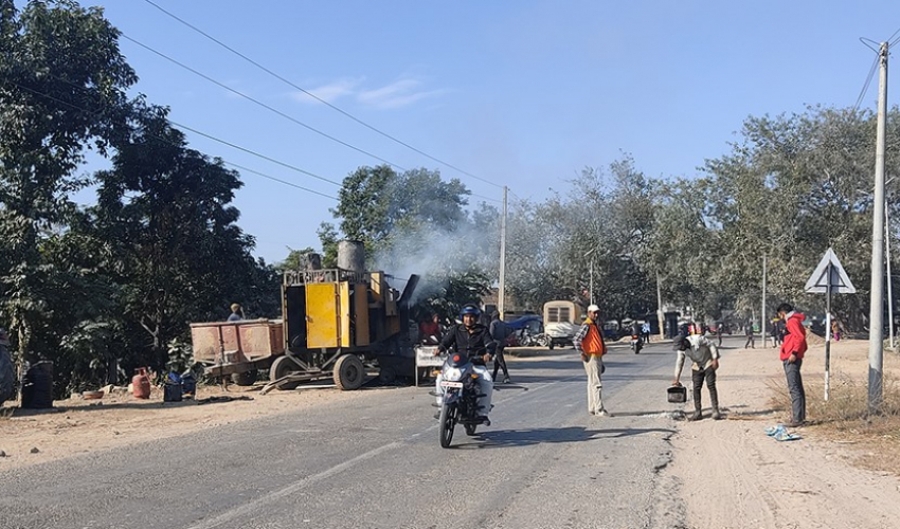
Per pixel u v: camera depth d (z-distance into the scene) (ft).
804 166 169.99
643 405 52.01
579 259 223.92
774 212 172.65
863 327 194.39
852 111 168.66
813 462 32.55
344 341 65.41
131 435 40.19
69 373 89.30
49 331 84.28
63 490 26.78
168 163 101.50
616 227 228.43
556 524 22.95
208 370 65.16
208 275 105.40
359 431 40.29
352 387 65.62
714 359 44.93
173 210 102.27
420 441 37.11
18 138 85.66
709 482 28.78
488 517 23.61
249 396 61.67
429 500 25.59
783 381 67.72
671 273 206.28
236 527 22.35
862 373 79.51
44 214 84.69
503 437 38.27
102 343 83.30
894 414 42.57
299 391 65.10
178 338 86.63
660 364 99.60
